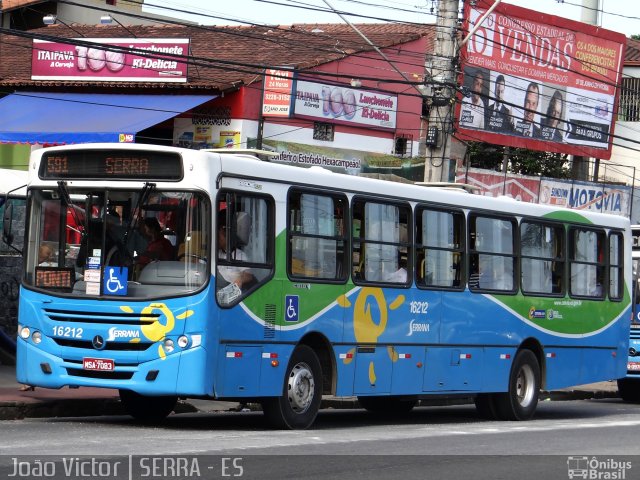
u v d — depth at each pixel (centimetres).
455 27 3547
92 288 1981
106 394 2422
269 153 2158
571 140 5791
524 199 5400
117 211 1989
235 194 2002
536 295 2788
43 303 2022
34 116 4428
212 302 1939
